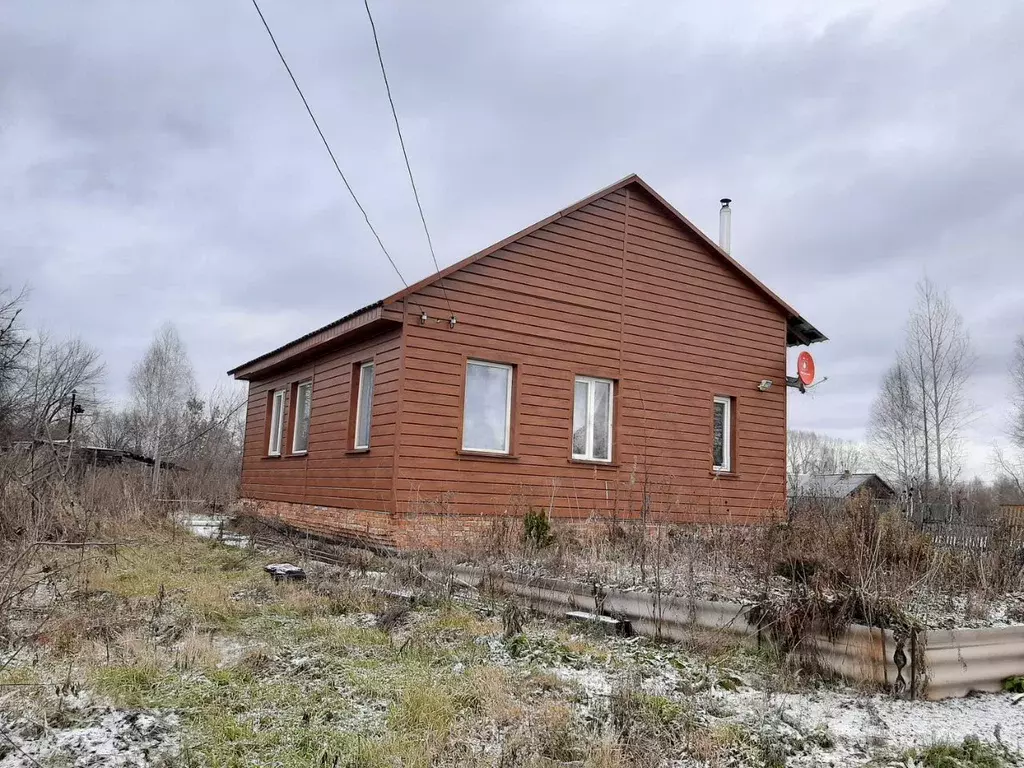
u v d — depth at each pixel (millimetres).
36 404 11164
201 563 9492
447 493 10562
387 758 3508
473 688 4492
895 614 5051
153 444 36375
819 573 5727
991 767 3672
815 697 4738
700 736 3869
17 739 3520
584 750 3615
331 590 7512
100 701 4109
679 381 13242
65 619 5785
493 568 7742
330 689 4520
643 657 5484
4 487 7281
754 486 13961
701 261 13828
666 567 7676
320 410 13258
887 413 35031
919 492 12734
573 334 12086
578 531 10320
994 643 5145
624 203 12945
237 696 4352
